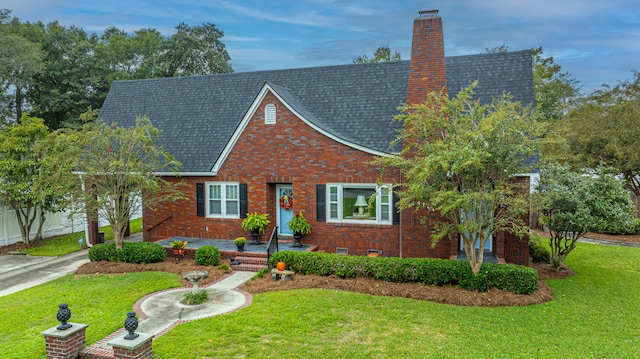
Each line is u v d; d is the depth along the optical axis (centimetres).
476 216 1256
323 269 1420
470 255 1294
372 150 1683
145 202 1814
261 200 1866
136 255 1672
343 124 1869
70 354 873
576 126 2519
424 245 1639
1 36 3912
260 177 1859
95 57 4306
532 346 918
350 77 2072
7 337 1023
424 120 1300
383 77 2011
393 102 1886
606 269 1653
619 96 2616
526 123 1210
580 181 1509
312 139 1770
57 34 4347
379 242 1723
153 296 1295
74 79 4138
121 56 4856
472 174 1211
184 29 4822
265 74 2273
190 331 992
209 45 4822
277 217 1930
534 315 1110
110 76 4200
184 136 2112
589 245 2116
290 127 1797
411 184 1288
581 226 1464
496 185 1216
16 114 4319
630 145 2377
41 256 2002
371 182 1706
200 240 1938
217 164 1900
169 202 2020
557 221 1528
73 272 1684
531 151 1180
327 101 1997
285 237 1912
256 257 1666
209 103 2244
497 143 1196
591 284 1428
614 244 2186
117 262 1694
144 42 5269
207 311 1148
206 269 1577
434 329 1004
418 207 1339
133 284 1416
